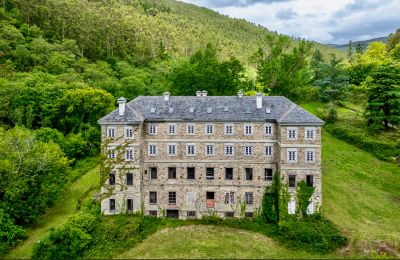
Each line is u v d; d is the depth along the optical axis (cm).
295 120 5716
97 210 5881
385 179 7081
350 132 8788
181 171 6175
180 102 6425
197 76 9275
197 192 6175
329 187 6731
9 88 8381
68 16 14275
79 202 6372
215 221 5969
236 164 6116
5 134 6531
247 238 5466
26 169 5988
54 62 10638
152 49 16575
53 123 8356
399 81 8438
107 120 5888
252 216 6100
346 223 5644
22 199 5906
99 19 15775
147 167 6200
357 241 5231
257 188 6084
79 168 7669
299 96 10350
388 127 8750
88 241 5203
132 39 16475
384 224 5662
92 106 8225
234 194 6131
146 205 6200
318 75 12219
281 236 5472
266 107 6228
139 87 10275
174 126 6159
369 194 6562
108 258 4956
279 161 5838
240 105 6316
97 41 14300
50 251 5012
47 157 6209
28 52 10650
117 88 10012
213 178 6159
